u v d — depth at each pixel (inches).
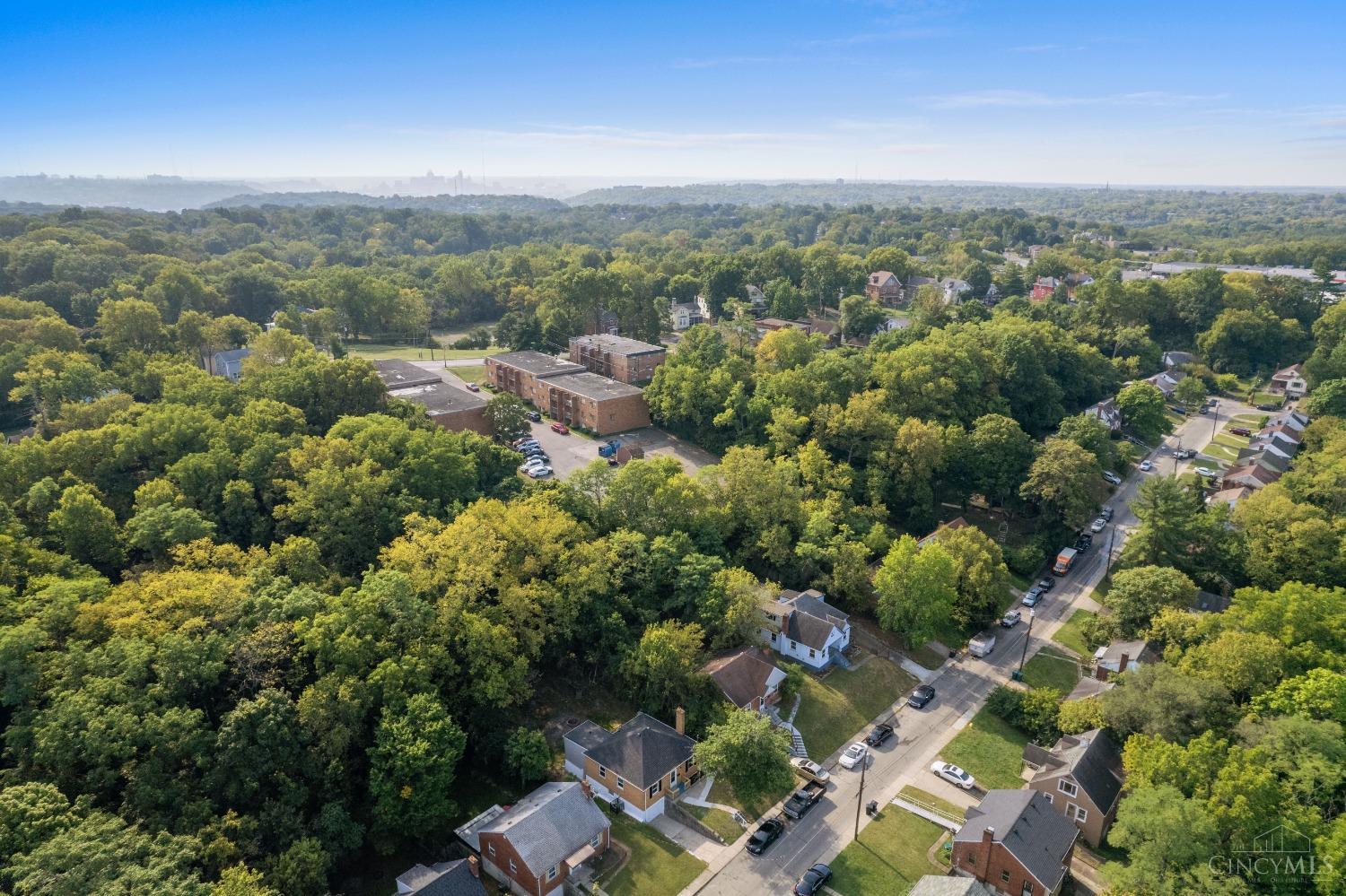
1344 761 2009.1
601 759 2370.8
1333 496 3629.4
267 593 2413.9
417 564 2635.3
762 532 3398.1
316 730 2079.2
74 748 1851.6
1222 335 6579.7
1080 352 5605.3
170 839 1759.4
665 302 7578.7
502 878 2076.8
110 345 4808.1
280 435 3619.6
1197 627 2701.8
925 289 6825.8
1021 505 4325.8
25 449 3132.4
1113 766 2372.0
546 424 5206.7
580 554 2837.1
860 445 4138.8
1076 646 3294.8
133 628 2175.2
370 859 2137.1
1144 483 3459.6
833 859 2191.2
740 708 2608.3
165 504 2896.2
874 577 3223.4
